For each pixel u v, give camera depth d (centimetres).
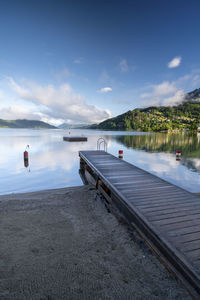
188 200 500
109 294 264
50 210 577
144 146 3262
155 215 412
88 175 1080
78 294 264
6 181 1028
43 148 2733
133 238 408
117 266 323
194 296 241
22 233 436
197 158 1919
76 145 3275
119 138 5619
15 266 320
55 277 296
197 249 298
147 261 335
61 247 381
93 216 540
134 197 520
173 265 293
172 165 1536
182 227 364
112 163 1029
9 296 260
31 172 1248
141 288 275
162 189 591
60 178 1109
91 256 352
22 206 605
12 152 2231
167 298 258
